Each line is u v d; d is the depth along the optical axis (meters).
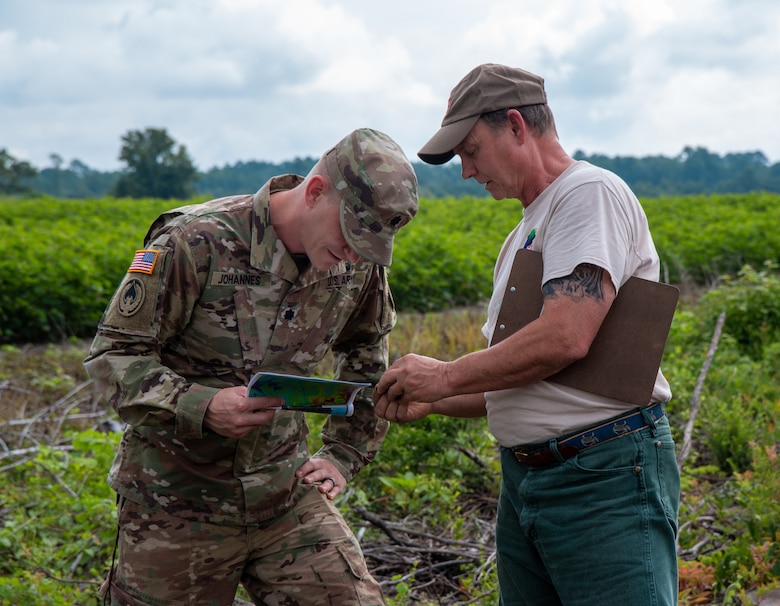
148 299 2.30
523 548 2.64
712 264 13.31
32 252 11.53
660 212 20.86
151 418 2.29
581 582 2.39
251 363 2.45
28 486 4.96
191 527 2.50
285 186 2.48
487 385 2.39
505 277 2.61
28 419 6.61
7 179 70.88
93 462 4.96
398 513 4.75
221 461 2.47
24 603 3.59
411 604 3.77
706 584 3.68
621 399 2.36
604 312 2.29
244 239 2.39
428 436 5.07
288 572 2.57
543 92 2.50
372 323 2.73
